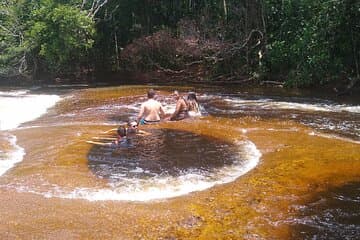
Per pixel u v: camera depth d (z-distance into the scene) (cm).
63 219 574
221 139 982
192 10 2511
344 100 1545
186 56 2398
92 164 804
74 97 1698
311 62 1816
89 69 2803
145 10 2684
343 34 1805
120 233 536
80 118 1259
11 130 1106
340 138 980
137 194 661
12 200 636
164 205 618
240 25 2220
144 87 1952
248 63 2181
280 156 843
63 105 1519
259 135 1012
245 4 2223
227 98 1623
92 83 2308
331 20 1788
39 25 2294
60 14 2245
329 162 798
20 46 2397
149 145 934
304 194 654
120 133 983
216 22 2319
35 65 2594
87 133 1041
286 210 600
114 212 594
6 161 831
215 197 645
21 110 1434
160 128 1093
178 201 632
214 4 2381
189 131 1059
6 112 1393
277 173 744
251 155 857
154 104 1186
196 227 552
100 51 2789
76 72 2734
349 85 1745
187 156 855
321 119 1200
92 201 633
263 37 2109
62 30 2294
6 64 2508
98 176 740
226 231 541
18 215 586
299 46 1870
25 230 544
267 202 625
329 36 1820
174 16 2594
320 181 705
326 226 555
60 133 1046
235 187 684
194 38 2227
